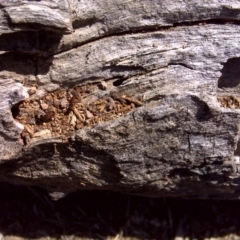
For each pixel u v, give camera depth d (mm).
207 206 907
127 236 897
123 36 635
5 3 564
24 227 890
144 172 709
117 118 649
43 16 566
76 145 667
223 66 655
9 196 896
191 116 653
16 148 661
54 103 657
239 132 689
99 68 643
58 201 898
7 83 628
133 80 649
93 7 606
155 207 906
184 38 639
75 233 894
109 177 717
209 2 625
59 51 628
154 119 648
